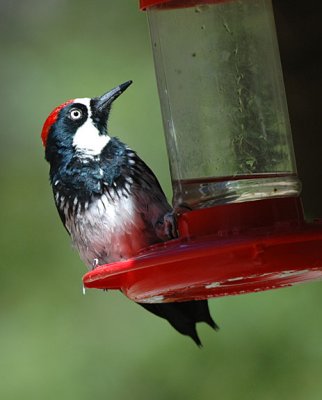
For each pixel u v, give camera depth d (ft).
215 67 31.45
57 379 49.55
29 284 52.13
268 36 31.58
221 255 28.37
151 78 53.11
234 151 31.09
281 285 31.35
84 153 37.83
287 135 31.22
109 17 56.80
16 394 49.42
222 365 46.98
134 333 49.73
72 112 38.58
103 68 55.26
